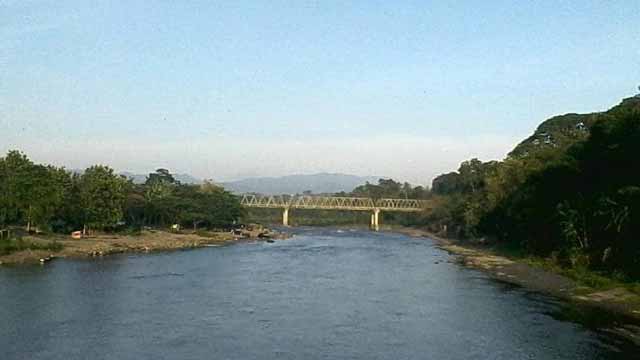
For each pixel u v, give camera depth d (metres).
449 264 102.94
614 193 80.88
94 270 87.88
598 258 85.56
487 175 158.38
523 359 42.03
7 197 109.00
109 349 44.22
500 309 60.22
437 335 49.09
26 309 57.59
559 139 142.75
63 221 135.12
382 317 56.19
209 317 55.59
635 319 54.94
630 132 78.75
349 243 158.62
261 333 49.53
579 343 46.00
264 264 100.69
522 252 117.69
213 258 110.75
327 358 42.44
